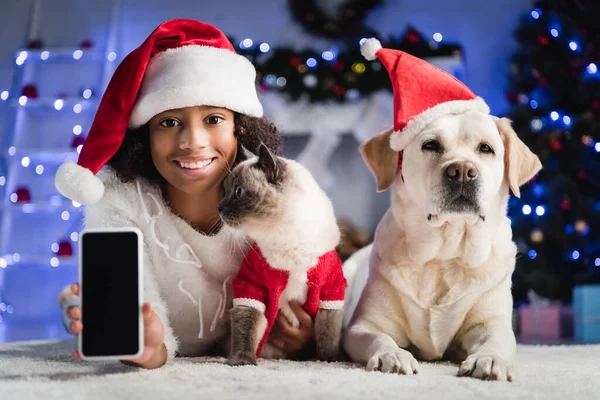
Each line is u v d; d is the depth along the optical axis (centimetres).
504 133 264
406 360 217
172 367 225
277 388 175
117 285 186
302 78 747
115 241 187
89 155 251
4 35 863
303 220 245
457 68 753
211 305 268
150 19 855
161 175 275
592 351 324
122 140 262
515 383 197
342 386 181
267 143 298
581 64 655
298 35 844
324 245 251
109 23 841
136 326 185
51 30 857
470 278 255
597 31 664
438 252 253
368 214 781
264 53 761
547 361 273
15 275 816
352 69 750
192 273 263
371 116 776
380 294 267
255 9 852
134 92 253
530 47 693
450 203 241
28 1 866
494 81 821
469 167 240
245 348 243
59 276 816
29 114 836
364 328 259
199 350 278
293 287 250
